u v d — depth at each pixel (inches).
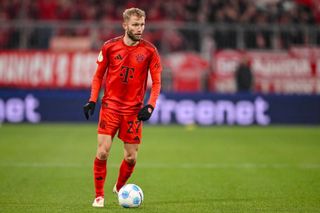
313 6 3314.5
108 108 1060.5
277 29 2962.6
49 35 2992.1
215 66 2945.4
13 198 1175.0
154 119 2935.5
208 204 1115.3
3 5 3287.4
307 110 2962.6
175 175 1513.3
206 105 2930.6
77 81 2942.9
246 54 2947.8
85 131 2625.5
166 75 2950.3
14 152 1941.4
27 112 2925.7
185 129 2775.6
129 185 1070.4
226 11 3235.7
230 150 2060.8
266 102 2950.3
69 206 1080.2
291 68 2952.8
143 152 1984.5
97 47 2989.7
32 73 2928.2
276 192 1259.8
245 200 1162.0
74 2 3314.5
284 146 2188.7
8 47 2970.0
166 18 3299.7
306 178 1465.3
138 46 1059.9
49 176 1481.3
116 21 3282.5
